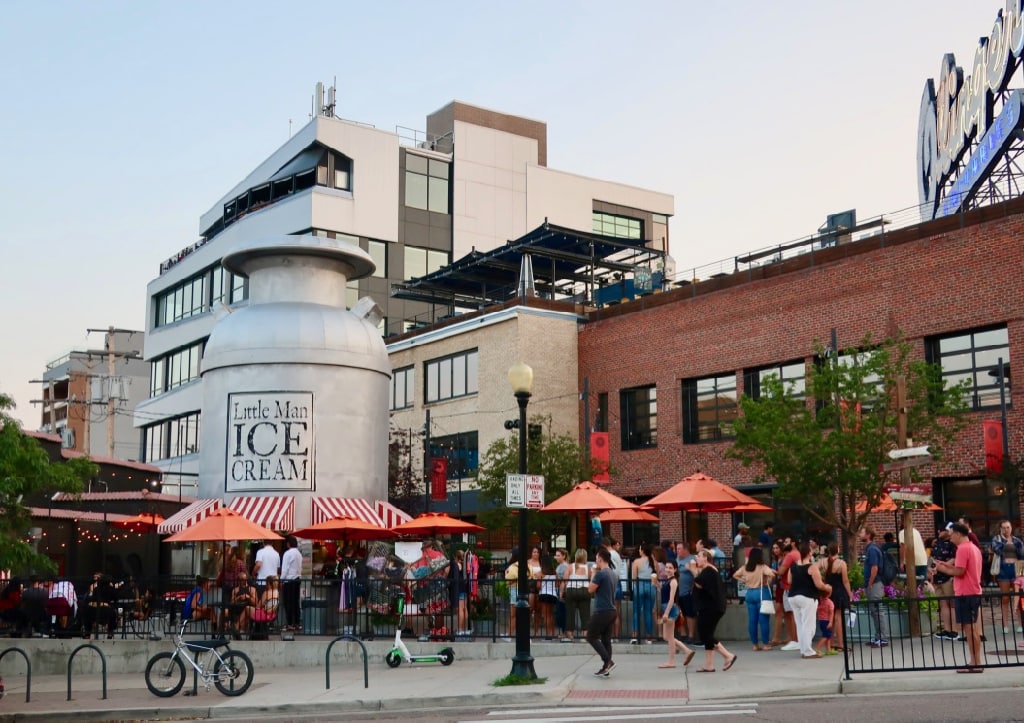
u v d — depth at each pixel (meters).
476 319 44.72
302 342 28.42
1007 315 29.39
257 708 15.69
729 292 37.91
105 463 41.50
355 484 28.50
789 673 15.75
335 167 64.06
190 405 66.50
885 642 18.25
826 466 22.27
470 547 29.11
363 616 22.52
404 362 50.03
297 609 22.81
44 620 23.58
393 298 63.69
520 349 42.44
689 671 16.83
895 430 22.50
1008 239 29.58
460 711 14.59
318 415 28.22
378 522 27.30
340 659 21.23
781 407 23.70
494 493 34.47
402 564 23.80
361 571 23.30
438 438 47.00
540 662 19.17
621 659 19.14
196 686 17.61
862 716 11.94
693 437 39.19
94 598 23.62
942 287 31.11
